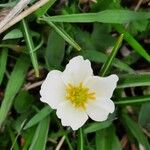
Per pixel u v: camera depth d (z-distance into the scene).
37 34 0.14
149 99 0.13
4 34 0.14
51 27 0.14
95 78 0.13
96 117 0.13
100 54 0.14
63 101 0.13
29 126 0.13
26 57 0.14
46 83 0.13
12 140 0.14
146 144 0.14
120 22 0.14
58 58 0.14
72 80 0.13
